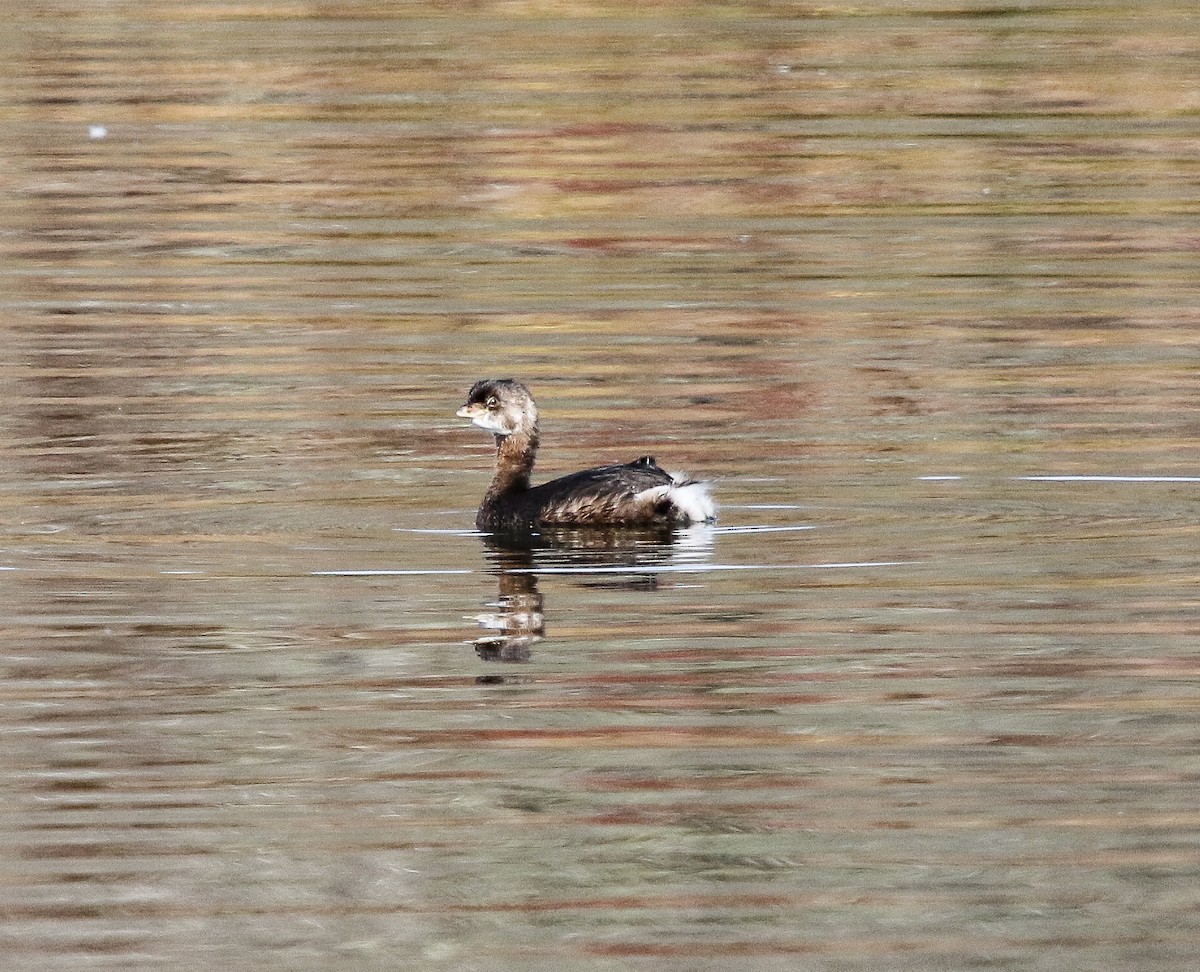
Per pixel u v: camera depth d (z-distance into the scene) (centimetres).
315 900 1057
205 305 2239
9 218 2558
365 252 2436
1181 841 1098
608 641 1363
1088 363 2006
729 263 2373
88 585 1462
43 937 1023
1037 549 1512
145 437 1814
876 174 2725
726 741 1220
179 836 1116
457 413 1623
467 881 1073
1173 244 2419
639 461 1641
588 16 3528
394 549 1550
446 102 3036
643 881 1075
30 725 1244
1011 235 2466
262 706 1273
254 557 1526
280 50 3306
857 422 1833
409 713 1264
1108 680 1293
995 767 1183
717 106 3017
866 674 1306
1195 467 1694
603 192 2658
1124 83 3103
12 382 1973
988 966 990
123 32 3434
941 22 3475
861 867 1079
